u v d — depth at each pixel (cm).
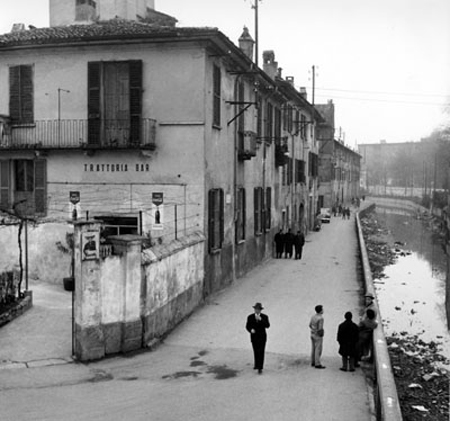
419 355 1773
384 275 3288
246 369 1400
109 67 2066
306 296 2306
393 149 16338
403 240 5294
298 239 3409
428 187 11525
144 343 1539
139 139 2020
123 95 2062
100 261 1438
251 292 2355
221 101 2234
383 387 1107
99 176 2100
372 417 1123
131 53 2044
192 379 1319
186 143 2023
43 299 1906
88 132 2069
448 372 1608
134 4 2481
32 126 2136
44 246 2150
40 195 2153
